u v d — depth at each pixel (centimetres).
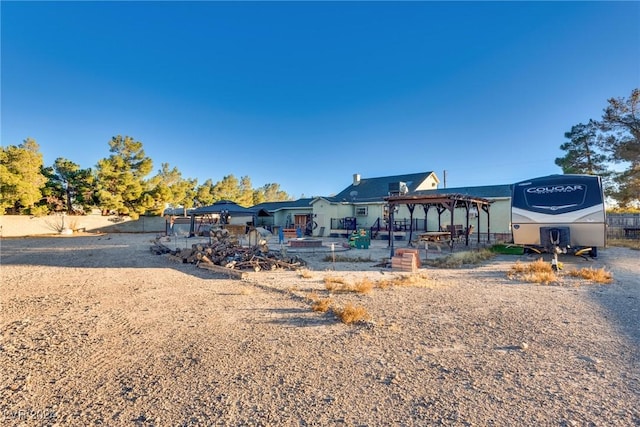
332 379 332
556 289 740
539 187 1276
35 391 313
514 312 561
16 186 2831
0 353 405
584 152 2522
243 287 789
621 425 250
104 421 264
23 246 1972
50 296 712
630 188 2277
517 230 1285
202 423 260
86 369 360
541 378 329
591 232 1170
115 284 839
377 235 2466
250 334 465
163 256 1439
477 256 1272
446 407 279
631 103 2180
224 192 6084
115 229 3584
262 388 315
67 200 3566
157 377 340
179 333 473
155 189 3847
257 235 1686
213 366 364
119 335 467
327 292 721
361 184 3209
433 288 755
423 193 2462
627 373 337
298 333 468
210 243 1465
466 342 428
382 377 335
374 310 579
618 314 543
